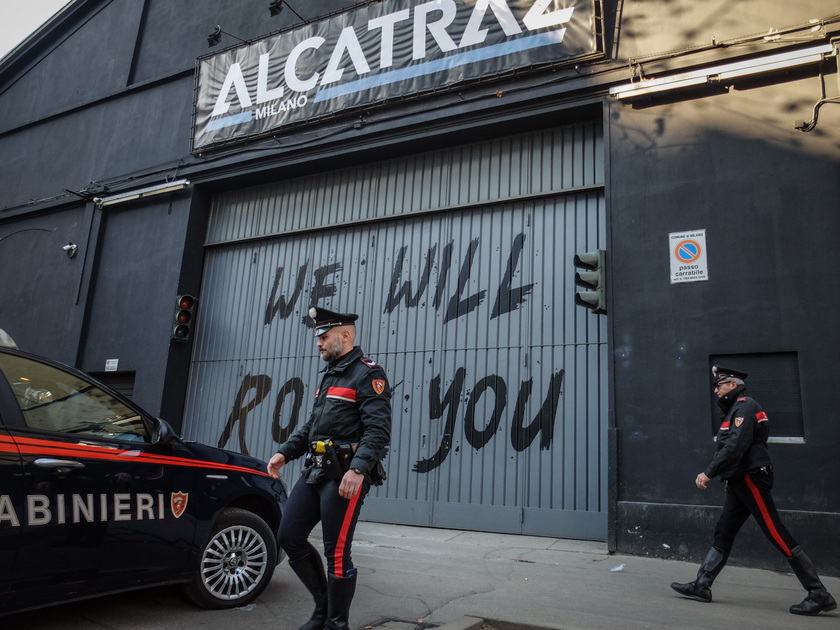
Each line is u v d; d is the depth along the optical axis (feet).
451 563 21.74
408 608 15.48
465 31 31.48
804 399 22.06
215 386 37.73
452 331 30.96
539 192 30.19
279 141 36.73
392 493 30.37
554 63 28.96
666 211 25.62
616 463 24.38
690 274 24.67
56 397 13.57
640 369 24.77
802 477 21.56
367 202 35.24
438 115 31.65
